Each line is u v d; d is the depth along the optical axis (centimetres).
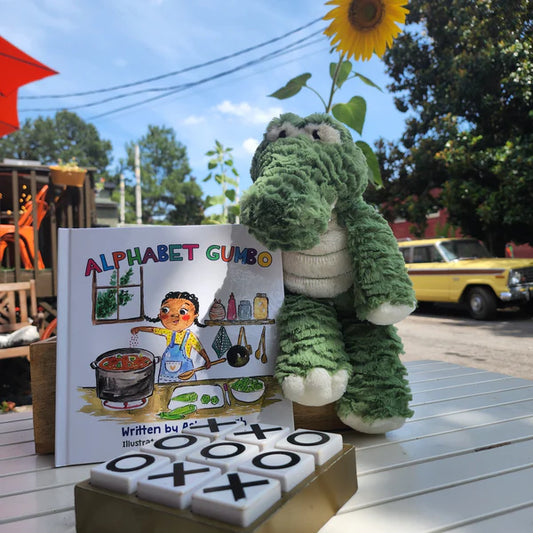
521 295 670
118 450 109
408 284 112
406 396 117
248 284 119
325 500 77
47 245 502
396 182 942
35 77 334
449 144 777
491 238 854
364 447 113
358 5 134
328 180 107
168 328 115
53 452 118
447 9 705
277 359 112
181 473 71
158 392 112
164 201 3909
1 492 95
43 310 404
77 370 111
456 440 117
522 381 183
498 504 84
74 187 435
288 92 156
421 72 812
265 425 93
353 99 155
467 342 543
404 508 83
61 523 82
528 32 583
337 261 116
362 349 118
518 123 721
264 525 61
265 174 104
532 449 111
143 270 117
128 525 68
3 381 381
